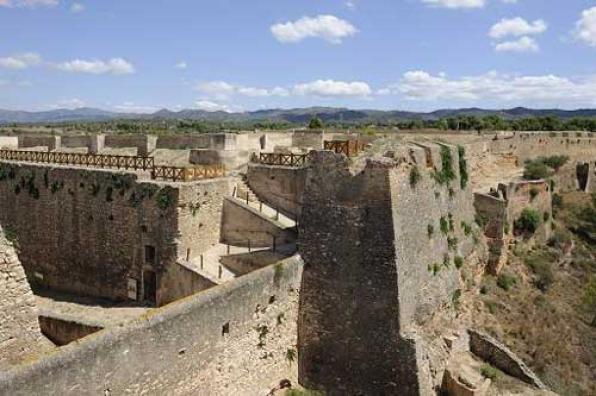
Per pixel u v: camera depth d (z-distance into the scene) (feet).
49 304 91.76
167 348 52.90
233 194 98.94
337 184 74.84
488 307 101.35
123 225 92.02
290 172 97.96
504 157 166.50
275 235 89.30
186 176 92.22
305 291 76.84
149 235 88.53
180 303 55.62
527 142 180.14
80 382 44.32
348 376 73.87
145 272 90.17
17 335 52.29
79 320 65.62
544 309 107.34
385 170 71.82
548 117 303.27
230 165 112.57
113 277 94.68
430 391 71.92
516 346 93.40
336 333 74.74
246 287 64.28
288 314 73.77
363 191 73.10
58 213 101.55
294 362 75.46
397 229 72.28
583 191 177.78
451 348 81.92
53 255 103.30
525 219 127.03
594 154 210.59
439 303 85.10
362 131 185.57
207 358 58.39
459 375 76.38
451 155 100.27
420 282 79.25
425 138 130.52
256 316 66.64
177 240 85.05
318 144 143.43
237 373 63.52
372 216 72.49
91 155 111.55
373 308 72.23
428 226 85.15
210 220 91.50
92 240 96.94
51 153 118.62
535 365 90.07
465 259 101.04
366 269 72.69
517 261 119.96
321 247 75.77
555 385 87.56
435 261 86.79
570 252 137.18
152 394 51.52
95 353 45.55
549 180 152.97
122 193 91.76
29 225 106.73
